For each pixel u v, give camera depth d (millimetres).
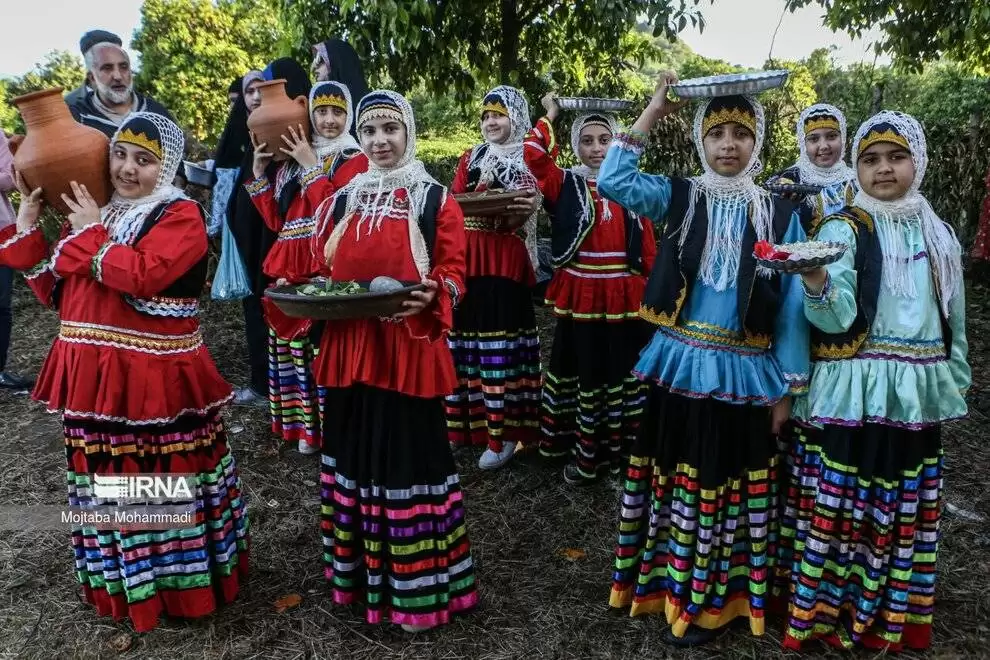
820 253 2084
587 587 3020
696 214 2463
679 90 2324
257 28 13523
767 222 2430
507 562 3201
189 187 6715
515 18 6016
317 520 3547
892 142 2299
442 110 15039
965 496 3645
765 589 2615
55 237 7148
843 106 8430
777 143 7242
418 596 2646
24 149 2410
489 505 3672
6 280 4949
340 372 2512
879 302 2344
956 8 6406
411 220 2498
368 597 2674
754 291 2375
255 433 4449
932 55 7047
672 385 2484
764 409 2484
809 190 3111
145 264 2346
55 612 2867
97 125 4340
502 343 3875
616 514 3562
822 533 2457
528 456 4160
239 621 2807
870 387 2348
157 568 2664
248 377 5320
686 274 2461
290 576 3094
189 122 12648
